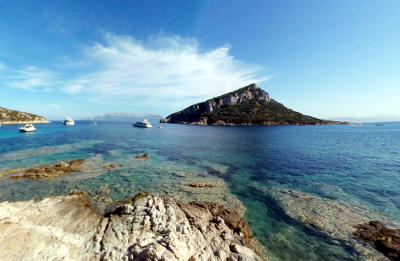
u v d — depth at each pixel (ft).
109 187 51.31
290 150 108.88
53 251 23.03
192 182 56.65
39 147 110.11
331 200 44.04
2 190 47.96
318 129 298.15
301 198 45.47
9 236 24.47
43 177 57.31
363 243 29.32
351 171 66.69
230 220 35.06
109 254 23.72
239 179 59.62
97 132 228.22
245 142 143.43
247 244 29.58
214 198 46.24
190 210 36.96
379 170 67.31
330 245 29.43
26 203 36.52
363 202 42.73
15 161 76.13
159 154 97.19
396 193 47.39
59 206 36.88
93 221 32.12
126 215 32.35
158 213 31.83
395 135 193.88
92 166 71.05
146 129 297.74
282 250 28.66
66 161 77.30
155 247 22.33
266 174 64.59
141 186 52.70
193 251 24.20
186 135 198.29
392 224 34.04
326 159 85.46
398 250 26.91
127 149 110.11
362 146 121.70
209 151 105.91
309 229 33.47
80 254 23.82
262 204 43.09
